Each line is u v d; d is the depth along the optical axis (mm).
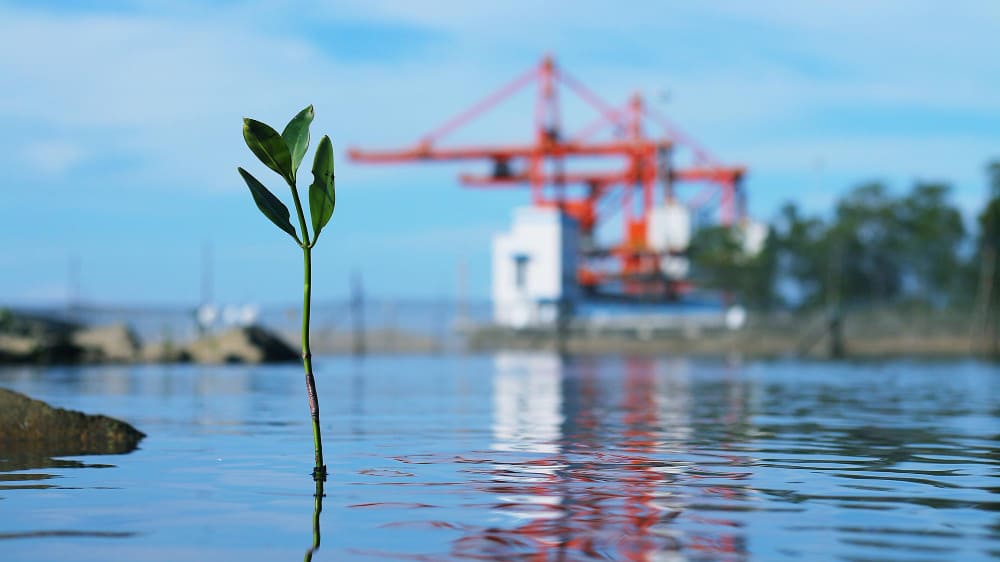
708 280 65250
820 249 61375
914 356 34125
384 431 6738
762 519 3373
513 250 59781
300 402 10016
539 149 75938
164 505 3662
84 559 2771
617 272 70812
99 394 11445
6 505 3672
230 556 2809
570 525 3256
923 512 3523
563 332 44500
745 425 7316
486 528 3205
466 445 5809
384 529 3191
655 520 3348
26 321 30453
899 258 60156
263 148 4375
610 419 7871
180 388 12891
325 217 4469
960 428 7098
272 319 38000
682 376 17391
